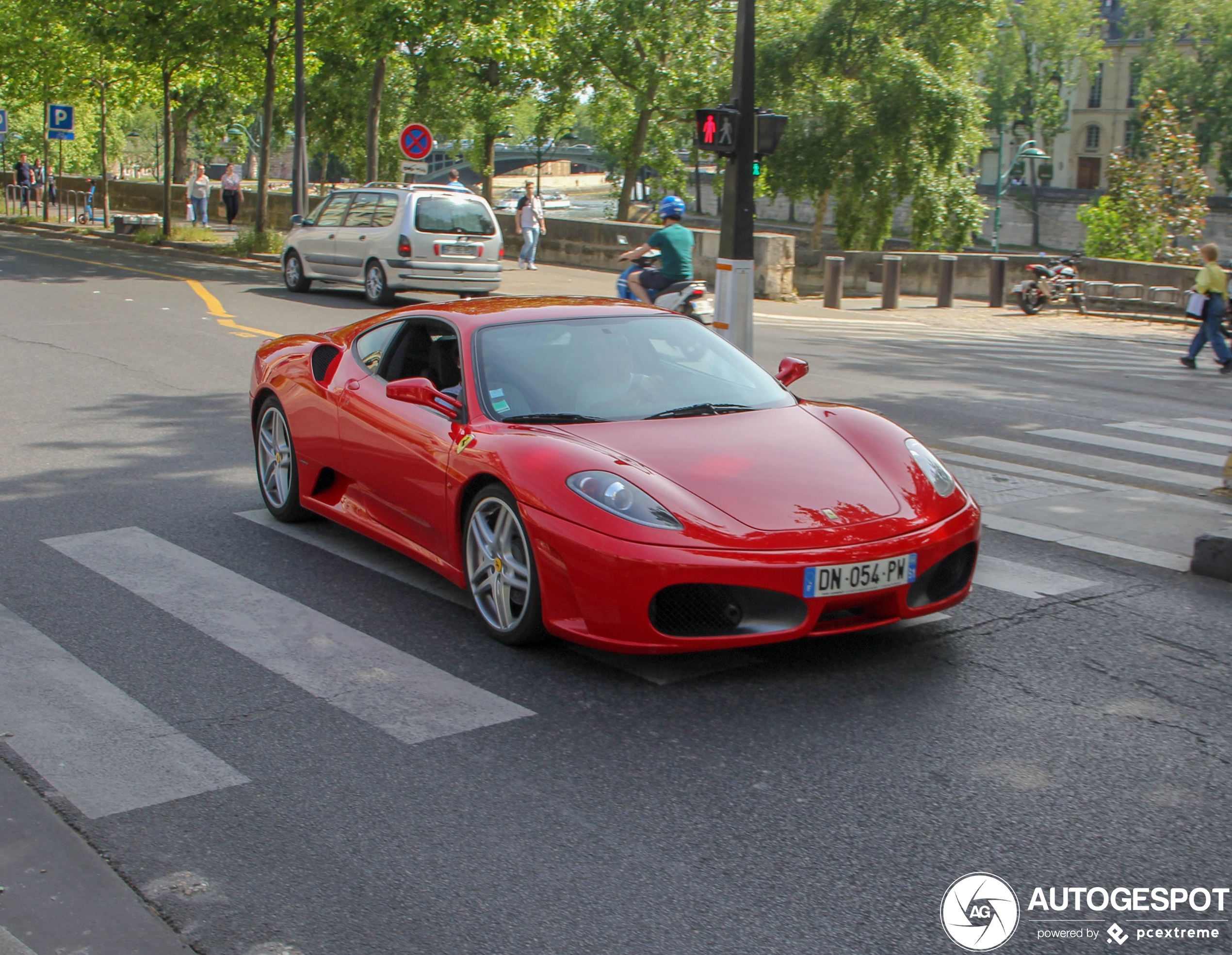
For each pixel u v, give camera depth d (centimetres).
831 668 434
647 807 330
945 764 357
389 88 5066
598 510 410
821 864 300
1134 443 925
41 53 3438
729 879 293
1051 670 435
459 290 1855
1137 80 8706
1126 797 337
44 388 1061
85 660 439
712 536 400
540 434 457
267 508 660
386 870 297
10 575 540
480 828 318
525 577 440
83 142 6681
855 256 2745
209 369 1188
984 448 888
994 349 1638
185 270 2412
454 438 478
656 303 1336
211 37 2739
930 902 283
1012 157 9200
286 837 314
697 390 508
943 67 4312
